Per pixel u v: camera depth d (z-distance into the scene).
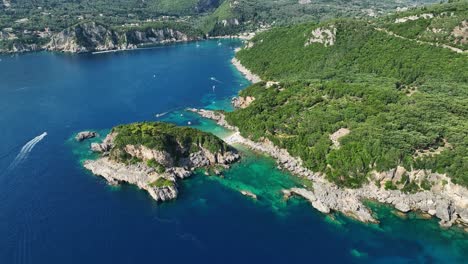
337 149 157.75
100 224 128.50
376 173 145.25
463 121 157.25
